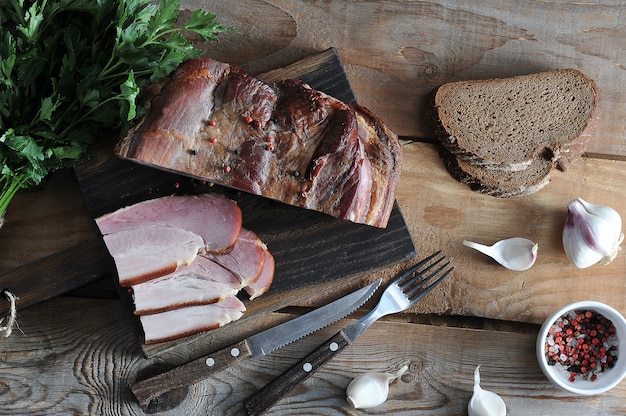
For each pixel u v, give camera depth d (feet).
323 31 3.02
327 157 2.66
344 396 2.95
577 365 2.97
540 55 3.05
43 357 2.90
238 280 2.81
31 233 2.92
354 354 2.97
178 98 2.64
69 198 2.93
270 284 2.86
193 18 2.74
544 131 2.93
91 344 2.92
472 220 3.01
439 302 2.98
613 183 3.03
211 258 2.82
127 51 2.64
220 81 2.68
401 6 3.03
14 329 2.90
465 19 3.04
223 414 2.92
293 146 2.66
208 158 2.65
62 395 2.90
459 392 2.98
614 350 2.95
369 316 2.90
